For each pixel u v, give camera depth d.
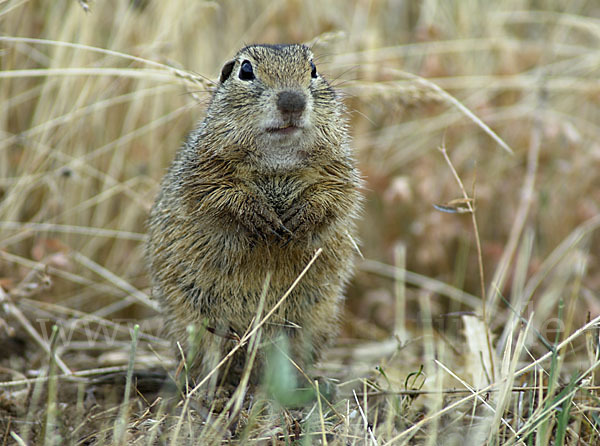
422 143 13.72
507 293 12.59
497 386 7.65
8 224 11.18
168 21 12.56
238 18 14.15
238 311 8.49
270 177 8.29
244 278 8.27
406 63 14.34
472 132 13.63
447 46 13.79
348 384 8.89
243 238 8.06
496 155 13.70
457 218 13.06
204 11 13.34
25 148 11.57
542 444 6.41
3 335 10.67
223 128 8.19
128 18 12.41
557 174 13.55
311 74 8.41
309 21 14.27
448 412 7.79
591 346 8.20
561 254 11.59
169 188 8.89
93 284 11.62
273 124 7.86
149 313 12.34
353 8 14.79
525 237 12.19
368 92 11.70
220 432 6.79
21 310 10.86
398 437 6.64
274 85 7.98
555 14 14.70
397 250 11.98
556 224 13.33
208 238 8.24
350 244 8.80
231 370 8.80
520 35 15.92
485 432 7.08
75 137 12.19
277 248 8.11
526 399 7.91
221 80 8.85
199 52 13.52
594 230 13.56
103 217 12.42
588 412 7.35
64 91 11.66
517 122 13.69
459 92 14.02
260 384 8.39
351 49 13.91
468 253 13.22
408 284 13.28
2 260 11.24
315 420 7.40
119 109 12.62
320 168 8.30
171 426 7.14
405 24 15.33
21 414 8.35
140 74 10.23
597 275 12.62
